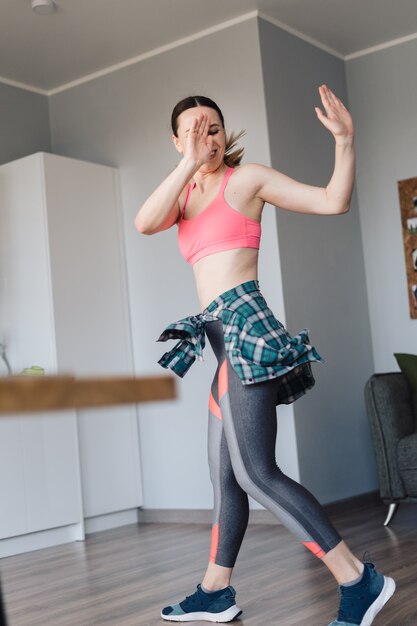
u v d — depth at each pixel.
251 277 2.09
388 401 3.80
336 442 4.39
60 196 4.31
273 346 1.96
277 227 4.17
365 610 1.90
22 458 3.88
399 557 2.95
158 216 1.99
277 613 2.27
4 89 4.84
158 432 4.53
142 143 4.67
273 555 3.19
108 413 4.42
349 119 1.91
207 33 4.43
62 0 3.94
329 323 4.47
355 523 3.90
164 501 4.50
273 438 2.01
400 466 3.71
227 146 2.22
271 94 4.29
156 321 4.56
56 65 4.73
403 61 4.74
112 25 4.27
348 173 1.93
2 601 1.06
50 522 3.96
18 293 4.32
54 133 5.06
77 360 4.28
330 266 4.55
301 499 1.95
